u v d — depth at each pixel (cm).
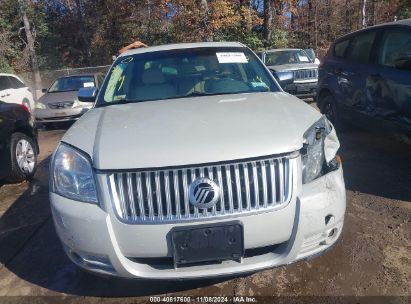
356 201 393
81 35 2953
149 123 266
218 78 367
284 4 2266
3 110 508
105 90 368
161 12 2494
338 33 2988
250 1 2258
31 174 552
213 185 221
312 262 297
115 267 230
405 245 311
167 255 227
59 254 334
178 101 326
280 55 1102
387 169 475
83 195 235
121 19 2800
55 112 959
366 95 534
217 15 2016
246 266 231
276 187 229
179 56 392
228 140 231
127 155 227
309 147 245
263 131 241
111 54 2897
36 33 2739
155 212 224
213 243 224
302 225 231
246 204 224
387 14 3030
